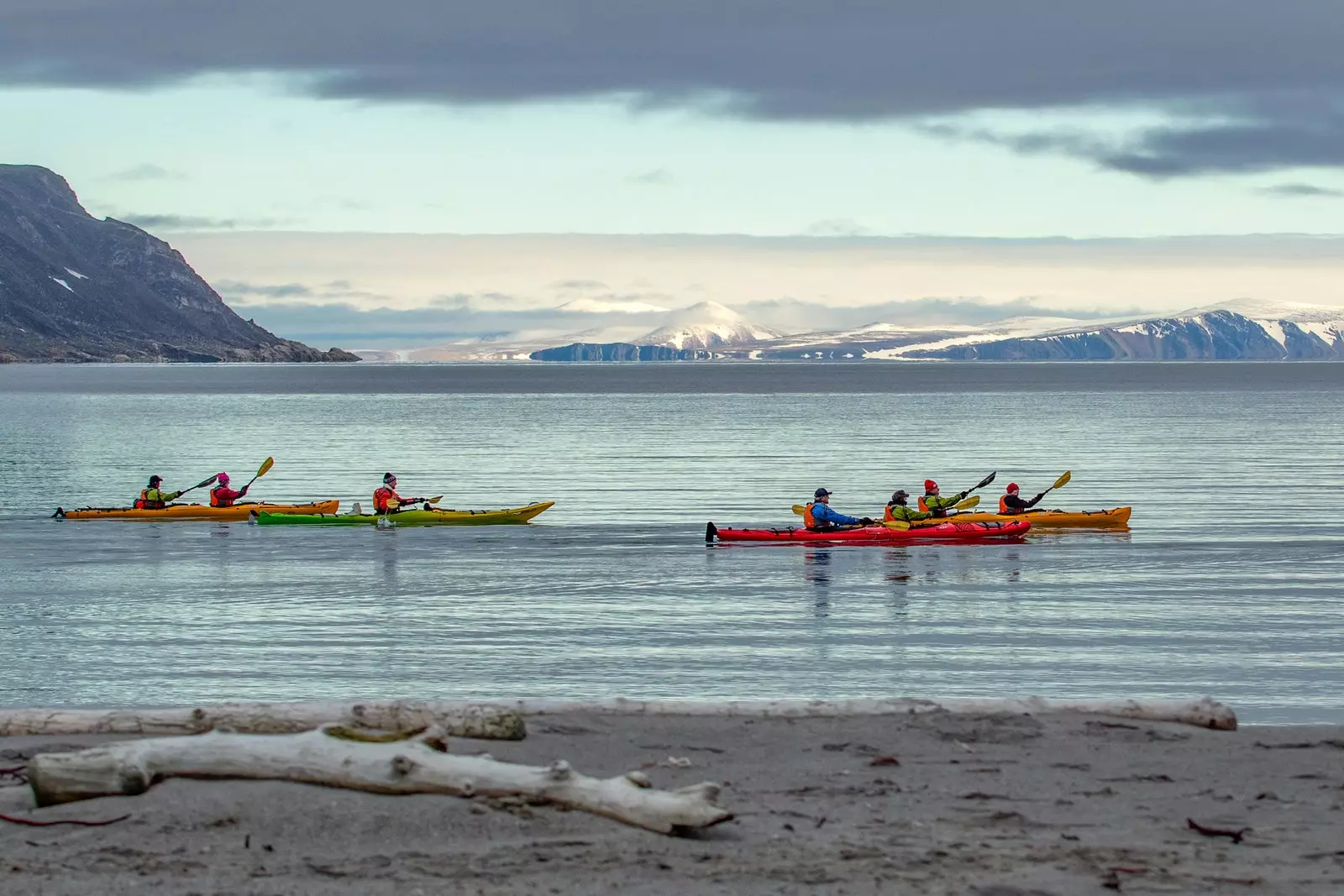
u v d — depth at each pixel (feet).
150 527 145.48
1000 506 143.02
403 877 29.84
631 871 30.42
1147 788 39.09
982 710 48.96
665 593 102.32
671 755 42.68
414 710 43.65
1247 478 201.87
